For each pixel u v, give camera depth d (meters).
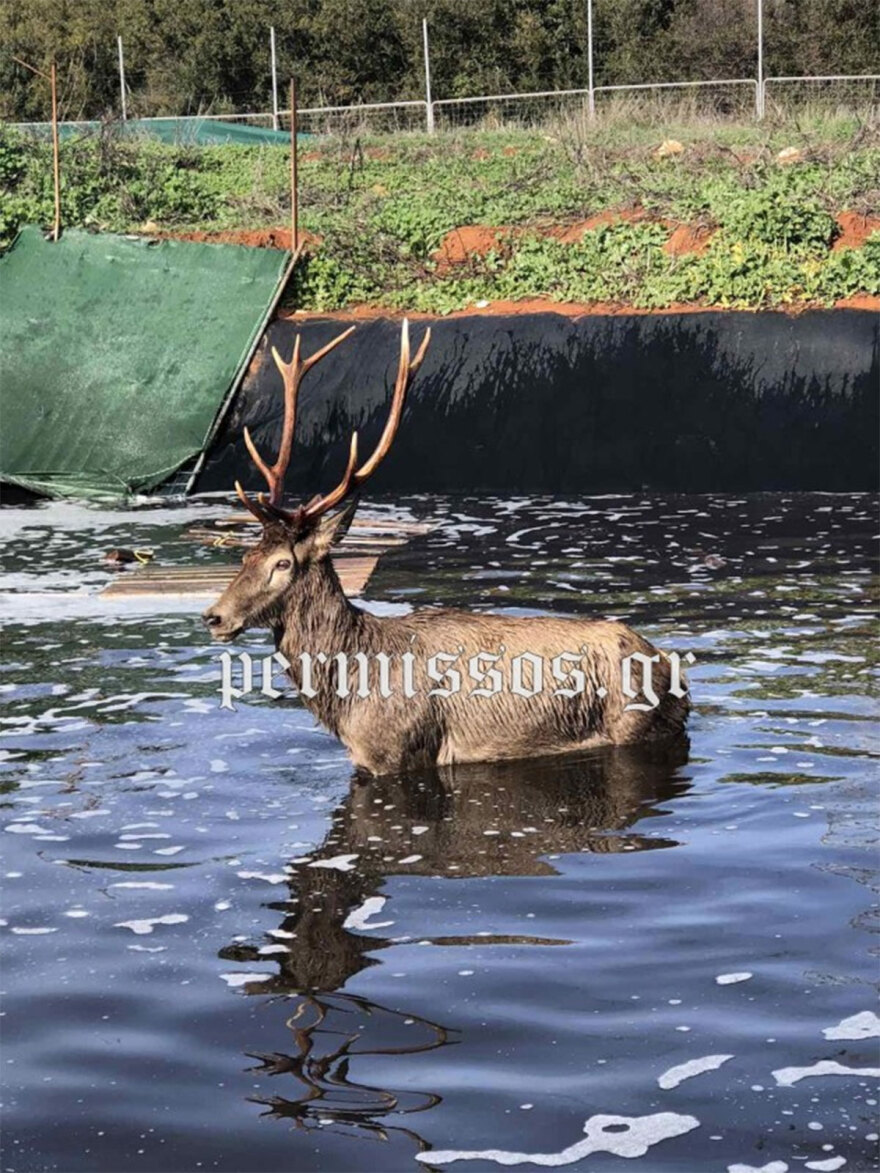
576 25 39.75
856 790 7.85
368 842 7.33
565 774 8.33
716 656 10.34
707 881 6.74
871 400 18.09
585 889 6.69
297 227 22.27
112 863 7.09
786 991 5.62
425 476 18.33
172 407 19.33
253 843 7.33
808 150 24.58
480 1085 5.01
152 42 42.78
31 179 25.47
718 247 20.59
